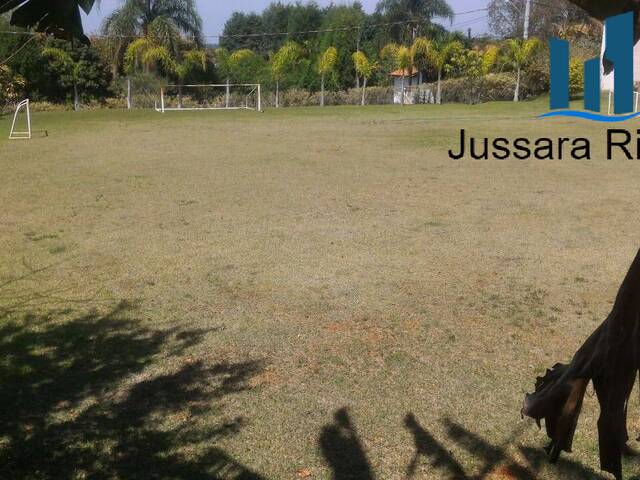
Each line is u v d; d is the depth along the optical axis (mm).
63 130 20797
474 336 5098
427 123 21594
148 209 9656
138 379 4430
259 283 6406
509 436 3707
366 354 4801
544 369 4547
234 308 5746
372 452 3574
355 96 33250
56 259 7270
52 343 5016
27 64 26766
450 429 3797
